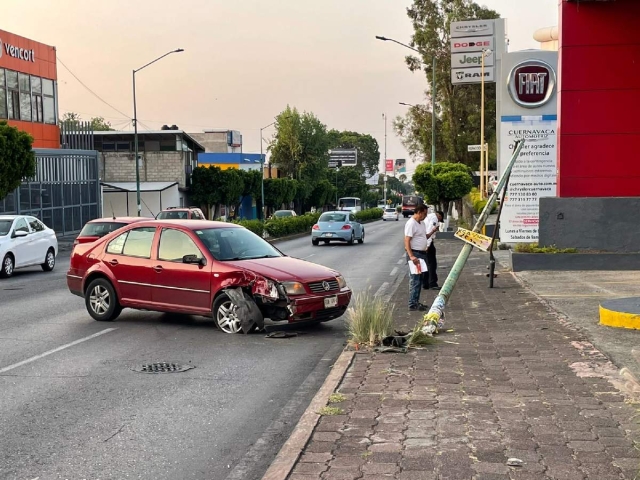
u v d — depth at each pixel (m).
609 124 18.17
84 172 44.91
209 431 6.55
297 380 8.45
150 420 6.89
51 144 45.66
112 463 5.74
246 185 66.44
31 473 5.53
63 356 9.80
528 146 23.02
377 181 179.62
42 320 12.95
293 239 44.75
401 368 8.15
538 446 5.45
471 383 7.39
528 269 18.41
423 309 12.92
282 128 89.06
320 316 11.30
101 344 10.62
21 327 12.20
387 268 23.44
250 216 76.69
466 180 39.50
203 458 5.86
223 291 11.24
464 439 5.66
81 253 12.90
